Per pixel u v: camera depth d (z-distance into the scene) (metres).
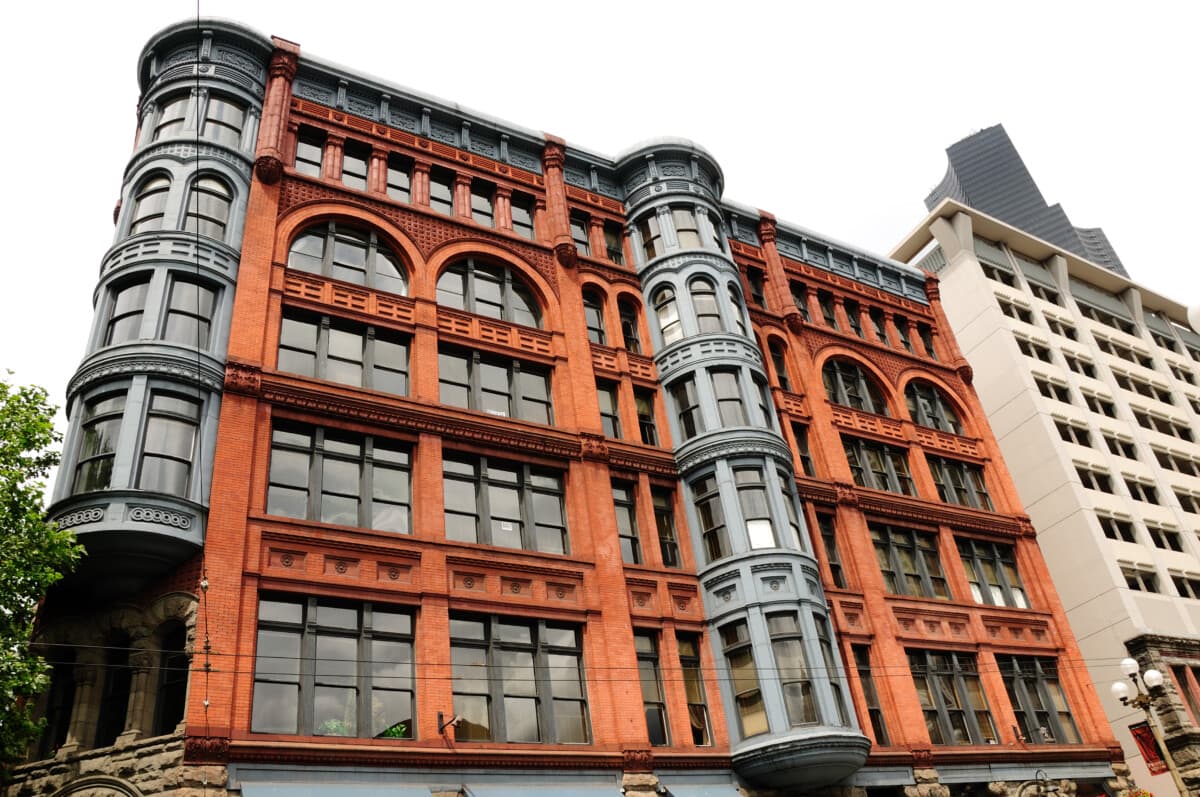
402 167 29.56
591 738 22.31
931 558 33.56
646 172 34.12
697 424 28.70
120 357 20.88
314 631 19.95
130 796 17.03
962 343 50.50
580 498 25.69
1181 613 41.38
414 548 21.98
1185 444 52.16
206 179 24.78
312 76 28.98
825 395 34.34
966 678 30.83
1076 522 42.50
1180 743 35.91
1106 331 56.00
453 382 26.00
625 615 24.20
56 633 19.19
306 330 24.28
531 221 31.42
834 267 39.72
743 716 24.34
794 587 25.31
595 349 29.44
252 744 17.62
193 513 19.61
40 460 20.39
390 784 18.84
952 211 53.00
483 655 22.00
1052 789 29.48
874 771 26.00
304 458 22.28
